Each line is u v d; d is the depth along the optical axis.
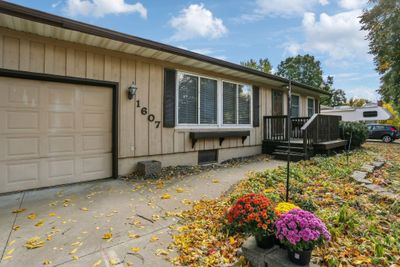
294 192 3.95
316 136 7.91
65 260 2.27
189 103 6.79
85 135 5.03
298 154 7.56
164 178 5.40
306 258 1.92
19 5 3.50
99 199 3.98
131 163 5.60
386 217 3.08
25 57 4.21
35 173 4.48
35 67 4.30
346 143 9.48
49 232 2.81
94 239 2.67
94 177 5.15
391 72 16.70
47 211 3.44
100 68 5.08
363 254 2.26
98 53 5.05
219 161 7.59
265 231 2.13
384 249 2.26
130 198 4.05
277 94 10.14
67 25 3.97
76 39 4.57
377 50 16.61
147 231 2.90
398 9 15.16
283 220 2.03
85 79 4.87
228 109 7.94
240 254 2.36
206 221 3.14
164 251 2.46
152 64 5.93
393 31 15.27
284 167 5.82
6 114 4.18
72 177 4.88
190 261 2.31
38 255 2.34
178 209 3.60
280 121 9.15
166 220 3.22
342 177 5.04
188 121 6.77
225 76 7.77
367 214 3.16
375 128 17.30
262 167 6.69
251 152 8.77
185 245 2.56
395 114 24.59
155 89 5.98
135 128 5.64
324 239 1.97
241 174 5.85
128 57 5.50
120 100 5.39
